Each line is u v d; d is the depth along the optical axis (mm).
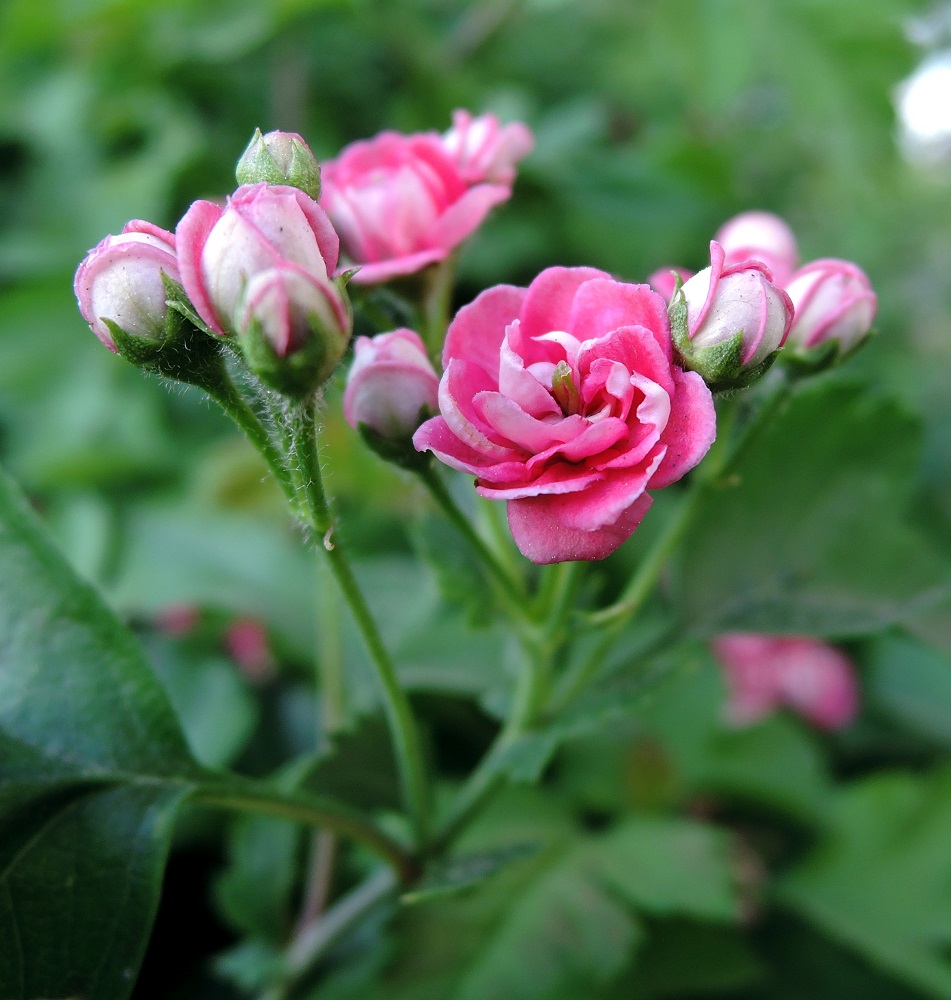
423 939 114
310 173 85
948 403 253
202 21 178
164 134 190
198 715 134
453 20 239
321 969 111
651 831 125
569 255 199
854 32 176
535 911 117
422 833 98
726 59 183
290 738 140
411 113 202
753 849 141
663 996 127
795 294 95
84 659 90
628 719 138
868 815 138
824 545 109
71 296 185
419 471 92
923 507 200
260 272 79
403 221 98
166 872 128
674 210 199
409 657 123
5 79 201
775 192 303
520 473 81
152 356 84
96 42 186
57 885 86
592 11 263
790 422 107
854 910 130
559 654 107
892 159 194
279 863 109
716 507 108
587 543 80
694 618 108
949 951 132
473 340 85
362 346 91
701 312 83
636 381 80
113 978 86
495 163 103
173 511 158
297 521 91
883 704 156
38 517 92
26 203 196
